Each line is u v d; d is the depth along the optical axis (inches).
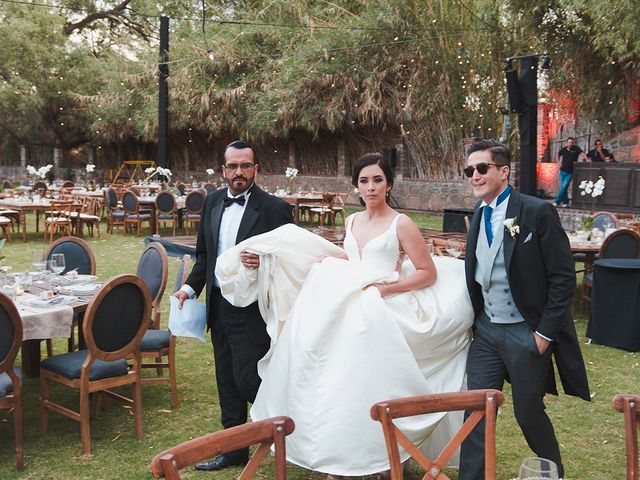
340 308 122.6
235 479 138.3
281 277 133.4
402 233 128.2
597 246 286.0
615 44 506.3
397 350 120.6
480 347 123.9
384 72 733.9
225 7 951.6
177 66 884.0
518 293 116.6
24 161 1199.6
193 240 336.5
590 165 544.1
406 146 781.9
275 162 946.1
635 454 84.1
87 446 151.6
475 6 668.1
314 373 122.2
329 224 628.7
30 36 1018.1
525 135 370.9
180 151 1095.6
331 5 804.0
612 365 222.1
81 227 524.7
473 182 120.4
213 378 205.9
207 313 141.6
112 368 156.3
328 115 757.3
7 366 141.4
